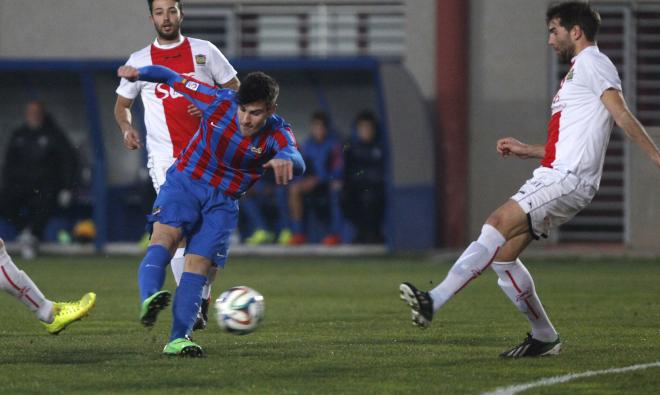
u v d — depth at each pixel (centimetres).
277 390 1930
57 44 6756
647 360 2314
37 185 6334
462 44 6525
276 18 6938
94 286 4406
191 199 2292
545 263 5862
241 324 2284
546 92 6569
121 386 1966
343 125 6575
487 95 6581
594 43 2280
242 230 6606
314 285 4488
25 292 2433
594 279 4819
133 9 6731
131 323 3069
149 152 2928
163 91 2881
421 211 6391
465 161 6556
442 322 3095
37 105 6291
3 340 2636
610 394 1909
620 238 6862
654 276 4994
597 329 2933
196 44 2930
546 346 2361
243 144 2264
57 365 2206
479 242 2219
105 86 6297
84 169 6631
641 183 6581
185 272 2305
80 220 6638
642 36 6812
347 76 6350
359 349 2473
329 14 6869
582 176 2225
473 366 2216
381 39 6850
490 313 3362
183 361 2259
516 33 6562
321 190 6456
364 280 4741
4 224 6631
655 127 6606
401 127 6297
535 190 2227
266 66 6050
